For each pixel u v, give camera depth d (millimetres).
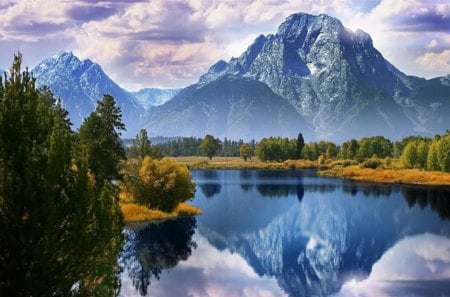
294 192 136750
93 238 19000
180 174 88688
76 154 20000
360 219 91625
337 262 59406
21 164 18047
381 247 67688
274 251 65375
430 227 82125
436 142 172500
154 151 111938
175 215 89250
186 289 45531
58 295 18453
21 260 17812
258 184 162000
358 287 48438
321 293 46250
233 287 47125
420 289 47219
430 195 125562
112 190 22000
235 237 73750
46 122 19516
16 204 17562
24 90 19328
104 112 79562
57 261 18266
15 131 18500
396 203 111875
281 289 47438
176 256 58812
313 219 91938
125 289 44844
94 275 20266
